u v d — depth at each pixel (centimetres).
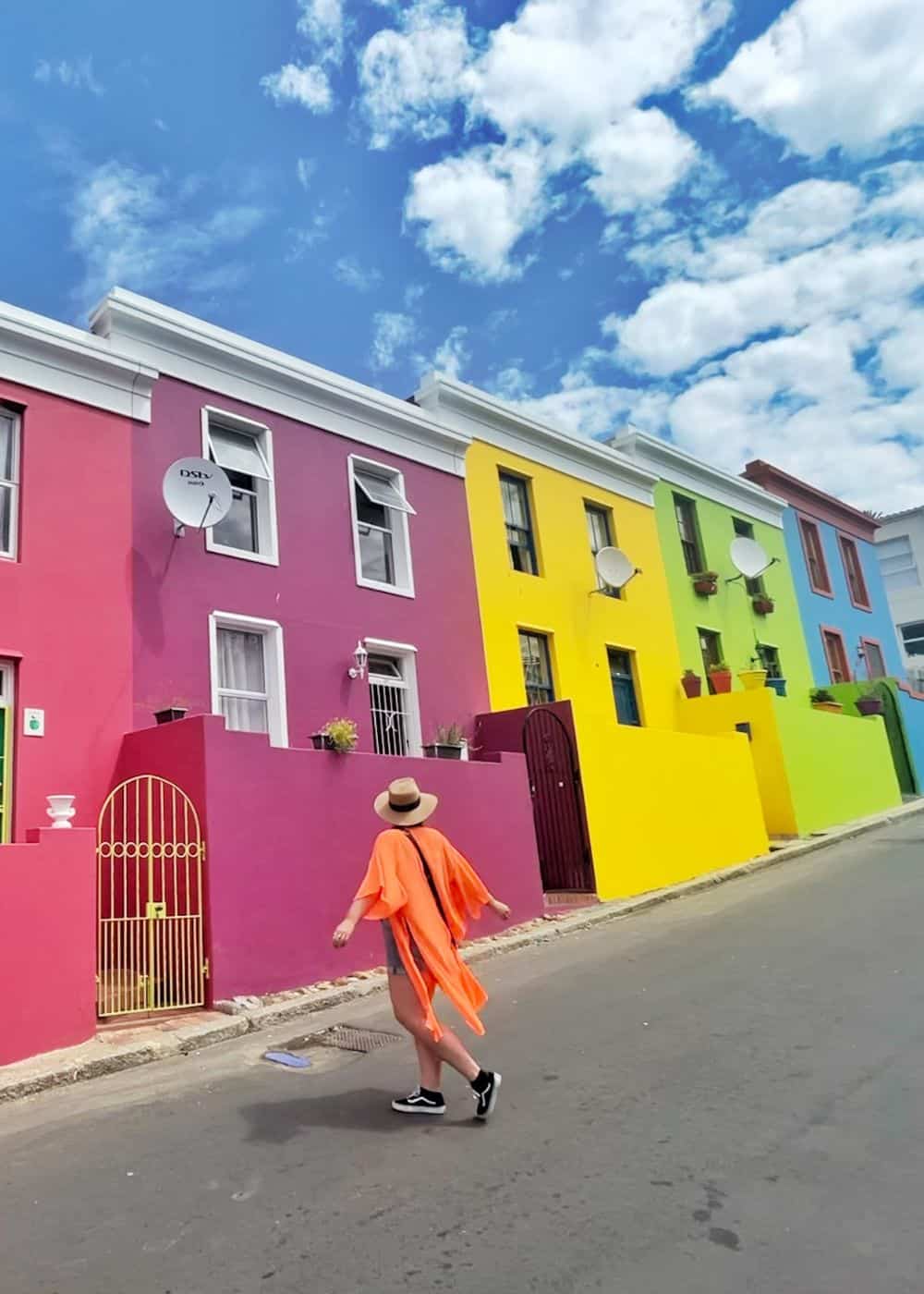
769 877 1362
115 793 820
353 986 842
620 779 1339
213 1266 333
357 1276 317
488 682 1428
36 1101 573
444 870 504
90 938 686
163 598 1022
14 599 894
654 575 1895
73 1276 333
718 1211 343
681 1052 548
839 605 2600
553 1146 420
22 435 947
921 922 860
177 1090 573
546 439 1705
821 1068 495
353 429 1335
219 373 1170
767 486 2464
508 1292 298
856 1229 322
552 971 849
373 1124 473
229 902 804
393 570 1360
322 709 1163
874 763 2156
